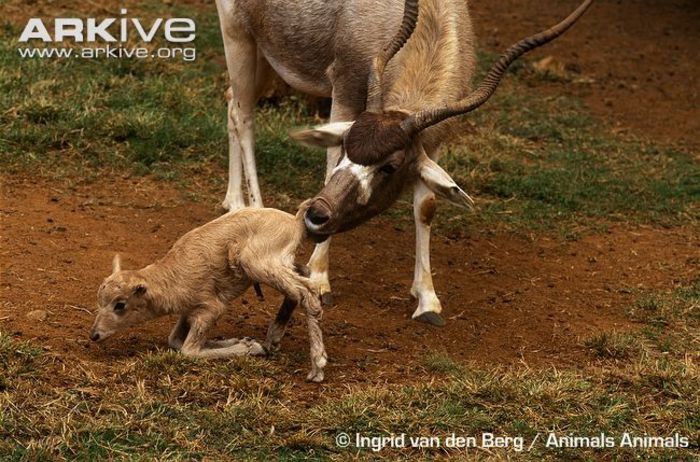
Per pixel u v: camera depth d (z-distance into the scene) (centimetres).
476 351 1670
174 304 1486
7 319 1562
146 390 1409
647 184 2541
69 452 1273
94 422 1323
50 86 2481
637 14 3747
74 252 1844
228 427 1349
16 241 1856
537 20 3588
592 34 3534
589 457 1371
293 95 2697
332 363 1561
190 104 2559
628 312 1861
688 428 1442
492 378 1516
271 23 1967
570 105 3012
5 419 1305
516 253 2131
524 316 1823
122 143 2333
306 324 1694
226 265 1499
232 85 2127
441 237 2180
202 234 1508
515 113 2905
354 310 1786
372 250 2062
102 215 2034
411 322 1762
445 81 1706
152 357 1464
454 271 2019
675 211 2408
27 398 1358
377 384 1495
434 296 1775
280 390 1444
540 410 1459
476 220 2273
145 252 1886
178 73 2733
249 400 1404
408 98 1692
